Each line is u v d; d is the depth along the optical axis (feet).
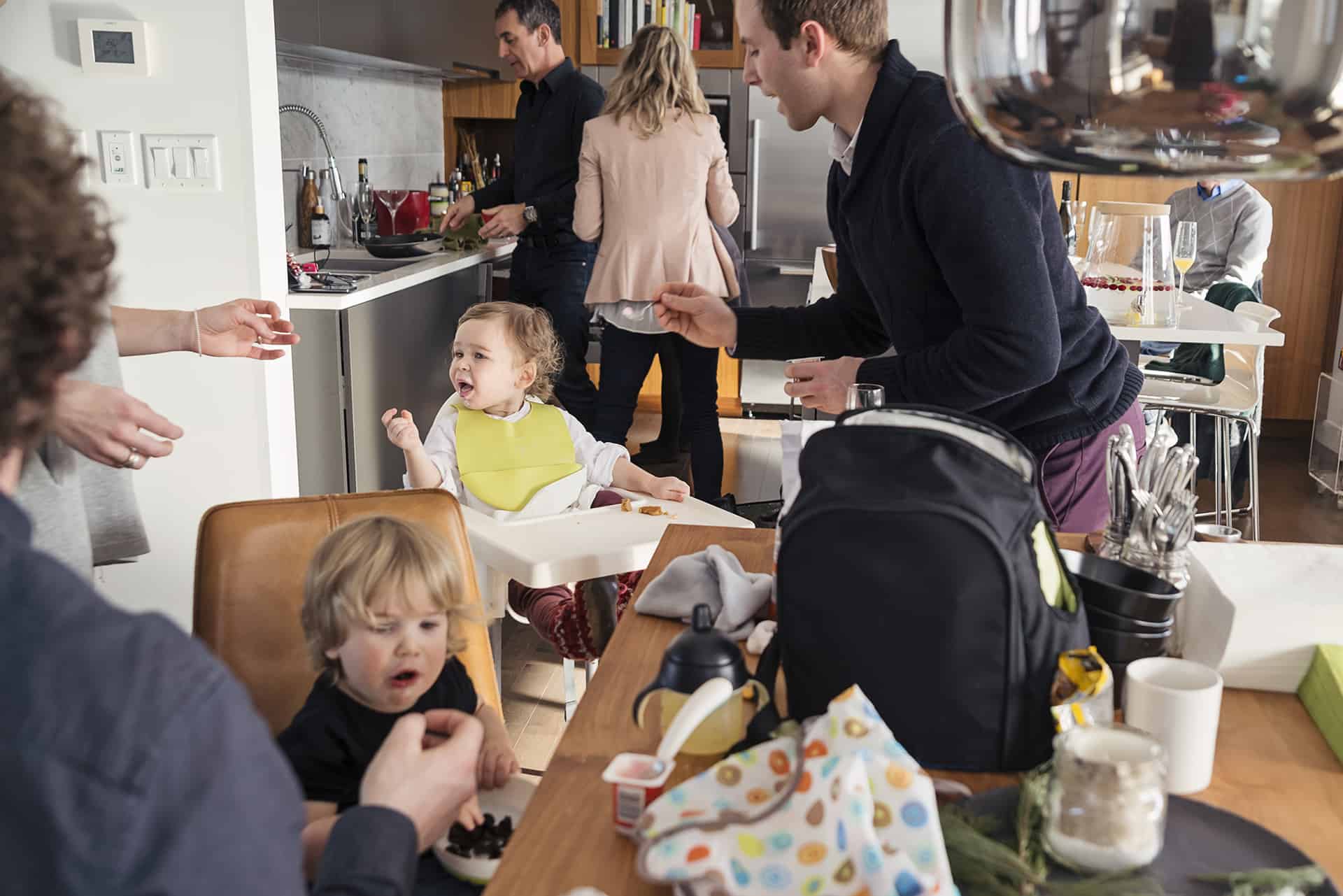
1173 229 15.24
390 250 12.75
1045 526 3.36
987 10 2.39
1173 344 13.01
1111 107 2.27
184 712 1.74
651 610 4.27
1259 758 3.40
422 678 4.22
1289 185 17.17
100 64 7.98
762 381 17.38
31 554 1.83
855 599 3.11
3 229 1.91
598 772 3.24
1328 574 3.96
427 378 12.81
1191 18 2.14
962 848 2.68
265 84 8.29
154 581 8.85
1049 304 4.71
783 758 2.89
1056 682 3.19
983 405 4.99
